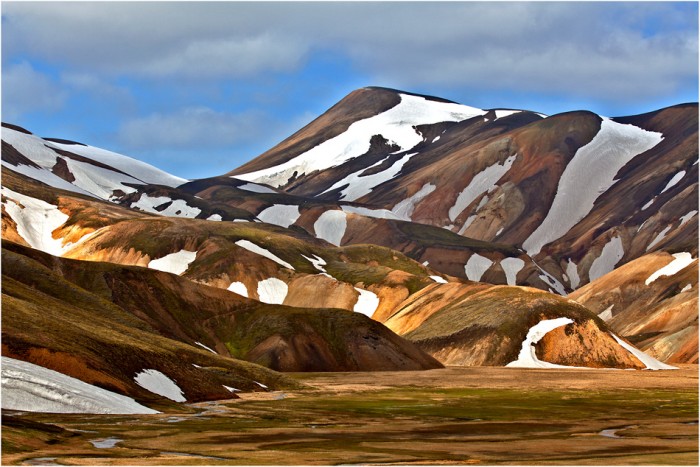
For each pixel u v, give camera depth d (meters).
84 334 102.38
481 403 116.00
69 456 58.50
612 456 63.59
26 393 81.00
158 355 111.44
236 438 72.69
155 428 76.69
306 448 67.62
